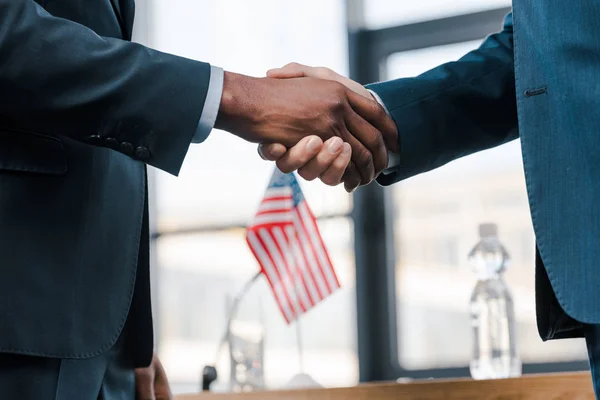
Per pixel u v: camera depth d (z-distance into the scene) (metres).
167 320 6.12
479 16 5.53
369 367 5.63
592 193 1.28
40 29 1.19
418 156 1.72
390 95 1.74
